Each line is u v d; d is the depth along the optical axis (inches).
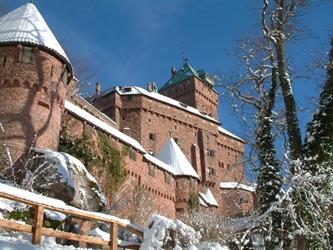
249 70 737.0
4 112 967.6
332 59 644.7
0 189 374.9
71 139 1353.3
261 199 649.6
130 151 1660.9
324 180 552.4
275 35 688.4
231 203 2256.4
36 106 999.6
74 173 911.0
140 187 1647.4
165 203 1850.4
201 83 3184.1
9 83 997.2
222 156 2824.8
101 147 1488.7
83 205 873.5
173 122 2635.3
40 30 1078.4
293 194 565.3
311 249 561.3
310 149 597.3
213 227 719.1
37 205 384.2
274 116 697.6
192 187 1991.9
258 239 632.4
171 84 3255.4
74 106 1510.8
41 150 938.1
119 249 483.2
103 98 2518.5
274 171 654.5
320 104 615.2
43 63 1039.6
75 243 574.2
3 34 1039.6
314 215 537.3
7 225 360.8
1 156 914.7
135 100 2529.5
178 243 462.6
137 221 1486.2
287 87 658.8
